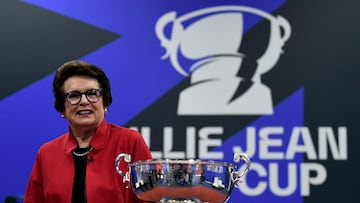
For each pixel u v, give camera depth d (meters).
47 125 7.25
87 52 7.32
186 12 7.30
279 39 7.16
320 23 7.14
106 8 7.36
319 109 7.04
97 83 3.88
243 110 7.11
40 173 4.03
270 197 7.00
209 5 7.29
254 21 7.21
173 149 7.16
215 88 7.17
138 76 7.27
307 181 6.97
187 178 3.13
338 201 6.93
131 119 7.23
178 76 7.23
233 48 7.20
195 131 7.15
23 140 7.25
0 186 7.20
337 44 7.10
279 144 7.04
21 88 7.29
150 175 3.16
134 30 7.32
